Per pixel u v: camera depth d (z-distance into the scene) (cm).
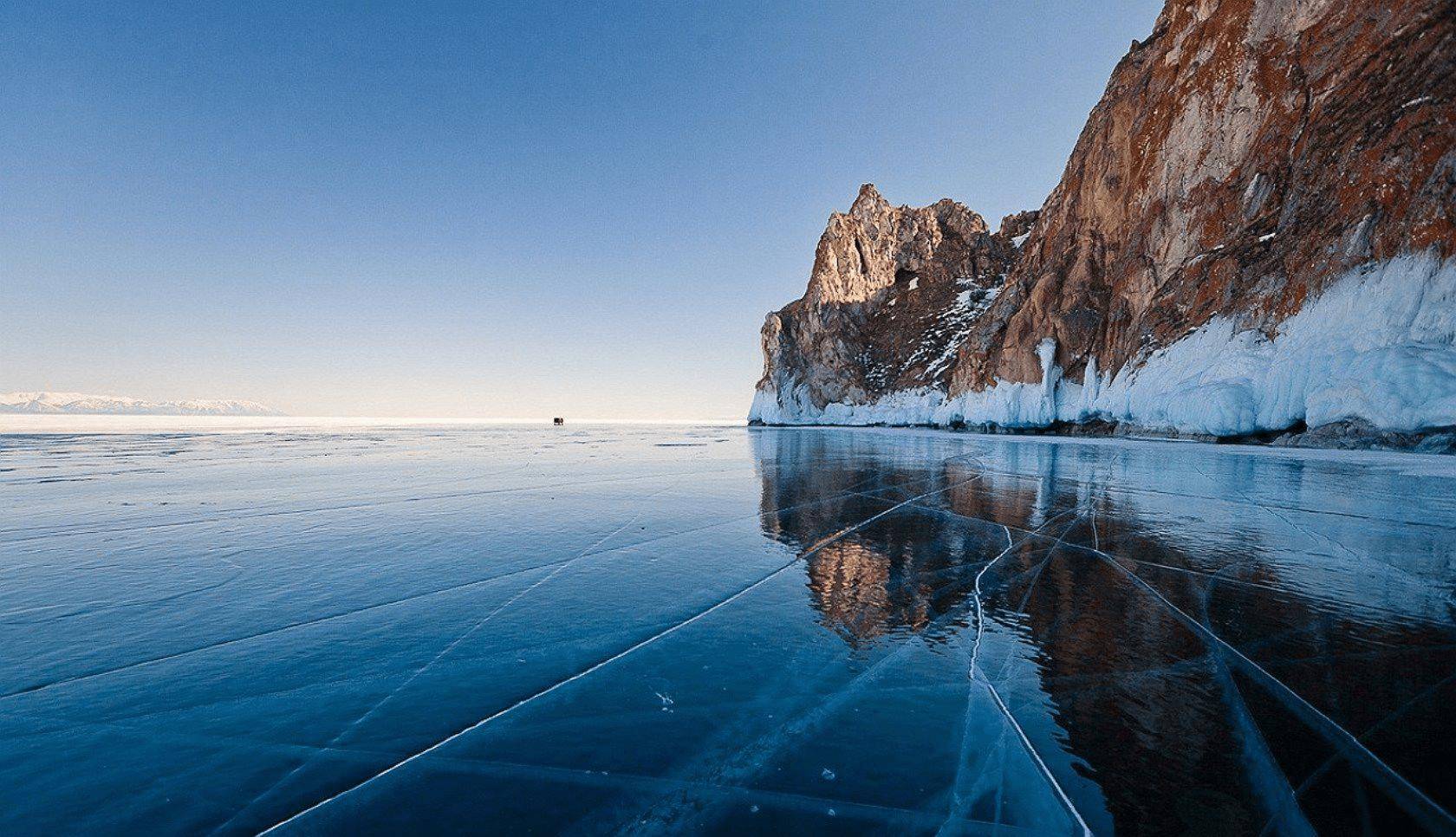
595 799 275
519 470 1686
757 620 502
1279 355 2153
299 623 492
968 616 507
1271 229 2434
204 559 693
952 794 279
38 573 634
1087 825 256
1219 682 378
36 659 419
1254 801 267
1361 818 253
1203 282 2645
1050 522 890
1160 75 3225
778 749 316
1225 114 2736
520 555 720
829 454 2289
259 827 256
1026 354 3950
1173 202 2959
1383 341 1820
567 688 382
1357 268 1967
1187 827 253
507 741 323
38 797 273
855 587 591
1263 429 2116
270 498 1154
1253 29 2650
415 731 333
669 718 346
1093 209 3688
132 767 298
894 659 425
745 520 935
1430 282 1762
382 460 2061
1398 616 486
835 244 7412
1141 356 2894
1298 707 343
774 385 7462
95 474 1594
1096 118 3922
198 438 3781
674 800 275
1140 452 2020
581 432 4897
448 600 554
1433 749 298
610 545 769
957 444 2892
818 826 257
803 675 400
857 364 6888
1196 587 570
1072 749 312
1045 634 463
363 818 261
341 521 930
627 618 509
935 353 6044
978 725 336
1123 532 812
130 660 418
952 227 7356
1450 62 1878
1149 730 327
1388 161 1956
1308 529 805
